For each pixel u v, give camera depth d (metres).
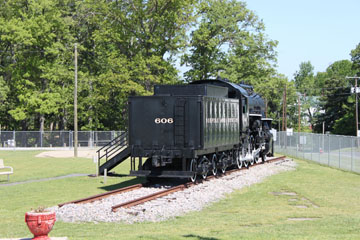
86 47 68.62
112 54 58.47
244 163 30.53
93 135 60.59
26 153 50.34
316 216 15.20
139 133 21.89
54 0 63.78
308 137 42.72
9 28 60.25
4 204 18.14
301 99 125.12
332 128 95.88
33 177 27.73
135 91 56.94
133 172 21.77
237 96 29.02
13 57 63.34
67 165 35.59
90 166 34.72
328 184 23.89
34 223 9.77
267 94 67.88
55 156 44.81
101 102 67.56
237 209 16.64
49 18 62.16
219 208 16.84
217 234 11.95
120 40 58.31
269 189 21.81
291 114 109.44
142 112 21.89
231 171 27.53
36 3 61.09
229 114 26.34
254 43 63.72
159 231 12.65
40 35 61.53
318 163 37.75
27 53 63.19
